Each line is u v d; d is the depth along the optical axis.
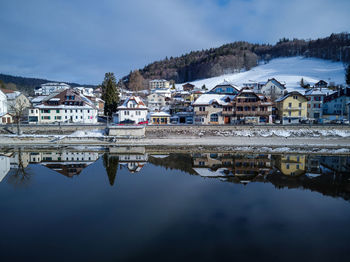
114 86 76.62
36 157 35.66
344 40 196.25
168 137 50.06
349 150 39.75
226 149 41.12
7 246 12.55
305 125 50.03
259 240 13.23
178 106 77.81
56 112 65.62
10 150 40.72
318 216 16.22
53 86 135.75
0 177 25.64
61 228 14.50
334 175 26.03
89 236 13.56
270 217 16.09
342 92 66.56
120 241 13.12
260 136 49.00
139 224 15.01
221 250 12.22
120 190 21.44
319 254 11.88
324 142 44.75
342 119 59.66
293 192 20.92
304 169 28.56
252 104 58.47
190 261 11.30
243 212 16.83
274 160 33.16
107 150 40.84
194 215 16.34
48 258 11.48
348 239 13.34
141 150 40.66
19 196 19.95
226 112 58.88
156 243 12.84
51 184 23.19
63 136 48.19
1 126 52.72
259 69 193.25
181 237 13.51
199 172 27.44
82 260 11.35
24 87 190.12
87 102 72.75
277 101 65.44
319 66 167.75
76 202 18.64
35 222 15.30
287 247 12.52
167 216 16.11
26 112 74.44
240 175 26.23
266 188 21.94
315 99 68.50
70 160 33.62
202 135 50.25
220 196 19.97
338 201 18.91
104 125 53.69
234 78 179.00
